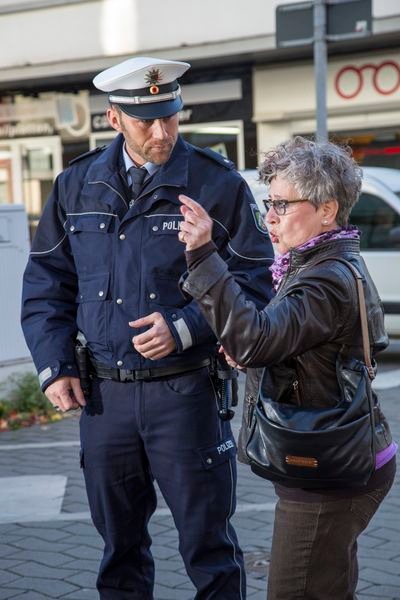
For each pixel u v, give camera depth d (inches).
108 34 695.7
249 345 118.8
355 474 119.6
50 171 781.3
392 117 655.8
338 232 126.9
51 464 300.5
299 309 120.0
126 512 165.0
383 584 196.9
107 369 159.9
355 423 118.8
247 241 158.7
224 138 710.5
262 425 122.0
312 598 126.3
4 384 373.7
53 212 167.6
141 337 150.9
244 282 156.1
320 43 424.5
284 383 125.0
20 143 789.9
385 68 648.4
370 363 125.8
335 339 122.6
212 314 120.4
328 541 125.1
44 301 169.0
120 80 154.9
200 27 663.1
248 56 671.1
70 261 169.6
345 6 421.1
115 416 160.1
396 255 475.5
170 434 157.2
